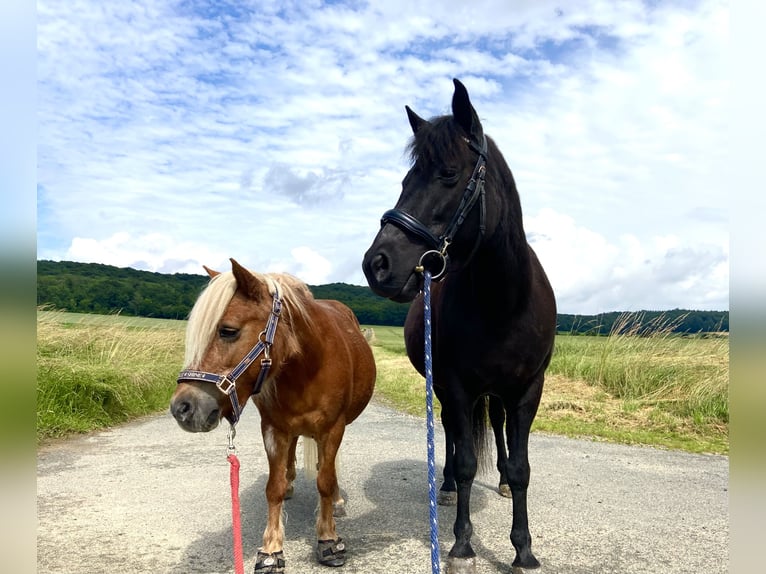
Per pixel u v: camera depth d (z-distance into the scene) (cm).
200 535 381
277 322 294
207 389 267
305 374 321
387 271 271
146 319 1416
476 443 441
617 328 1150
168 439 723
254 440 720
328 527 341
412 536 381
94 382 833
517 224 309
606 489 496
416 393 1126
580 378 1083
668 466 584
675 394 906
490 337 315
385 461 593
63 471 553
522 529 320
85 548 357
